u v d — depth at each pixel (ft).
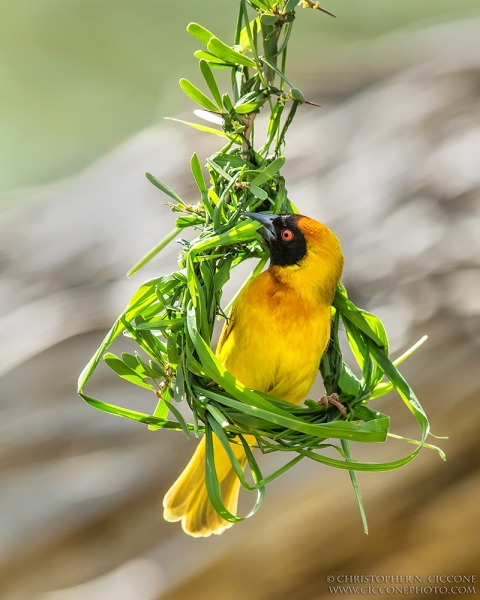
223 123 19.51
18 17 75.97
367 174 43.01
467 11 69.21
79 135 74.49
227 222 19.45
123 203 47.09
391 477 32.94
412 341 34.60
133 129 73.87
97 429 35.94
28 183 72.90
